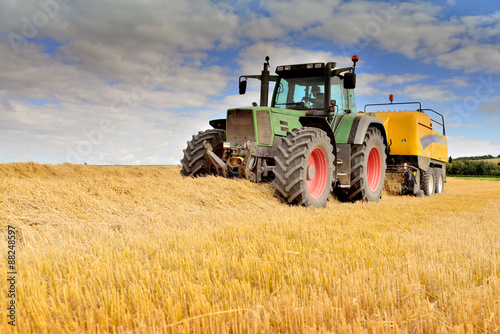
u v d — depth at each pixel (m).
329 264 2.39
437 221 4.71
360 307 1.80
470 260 2.60
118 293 1.84
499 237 3.64
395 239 3.27
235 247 2.93
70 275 2.13
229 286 2.01
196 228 3.81
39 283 1.96
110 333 1.51
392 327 1.56
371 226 4.11
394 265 2.49
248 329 1.47
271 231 3.65
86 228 3.58
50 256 2.59
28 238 3.12
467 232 3.91
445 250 2.95
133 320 1.57
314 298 1.81
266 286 2.05
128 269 2.23
